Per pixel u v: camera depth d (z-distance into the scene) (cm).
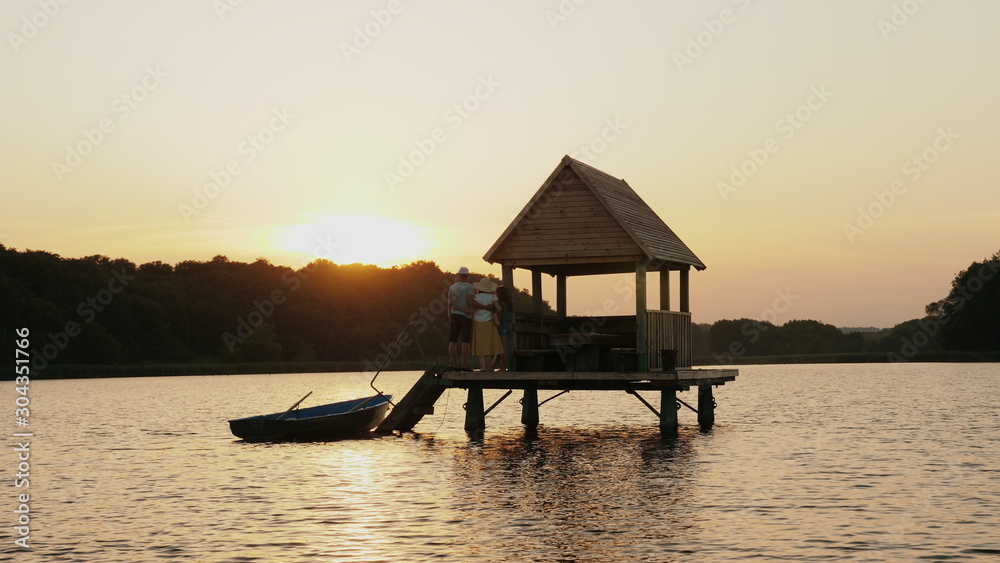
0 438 3278
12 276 11419
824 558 1362
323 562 1361
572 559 1359
